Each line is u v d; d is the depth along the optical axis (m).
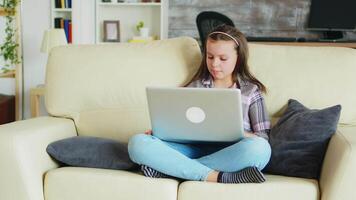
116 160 1.54
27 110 4.00
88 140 1.63
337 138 1.41
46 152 1.57
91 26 4.13
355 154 1.26
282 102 1.80
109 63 1.92
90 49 1.97
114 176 1.43
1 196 1.44
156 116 1.47
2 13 3.58
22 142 1.44
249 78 1.79
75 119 1.89
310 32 4.34
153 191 1.39
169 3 4.35
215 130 1.44
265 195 1.34
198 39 4.34
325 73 1.80
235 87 1.79
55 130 1.69
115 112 1.90
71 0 3.92
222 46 1.70
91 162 1.55
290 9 4.28
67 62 1.93
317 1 4.18
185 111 1.41
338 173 1.28
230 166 1.41
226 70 1.73
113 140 1.70
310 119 1.55
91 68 1.92
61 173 1.47
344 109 1.75
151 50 1.96
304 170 1.47
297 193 1.34
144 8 4.33
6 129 1.51
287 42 3.92
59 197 1.47
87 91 1.89
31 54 3.94
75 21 3.88
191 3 4.33
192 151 1.59
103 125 1.89
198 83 1.83
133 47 1.98
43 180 1.50
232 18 4.33
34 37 3.93
